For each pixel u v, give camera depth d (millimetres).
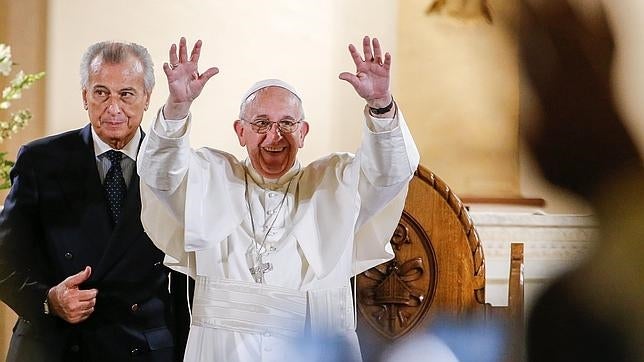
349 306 12844
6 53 14258
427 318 15586
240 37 23469
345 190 12820
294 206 13086
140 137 14852
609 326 2850
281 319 12422
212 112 23312
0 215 14492
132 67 14711
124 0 22812
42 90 22266
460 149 23344
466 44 23641
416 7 23938
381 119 12047
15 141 22156
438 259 15641
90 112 14703
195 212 12602
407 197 15703
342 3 23906
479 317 15406
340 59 23938
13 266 14125
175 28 23125
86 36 22562
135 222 14367
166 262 13117
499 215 21750
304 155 23828
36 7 22250
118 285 14242
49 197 14461
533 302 3021
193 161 13000
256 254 12727
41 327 14102
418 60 23969
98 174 14656
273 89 13188
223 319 12461
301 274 12727
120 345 14133
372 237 13281
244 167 13438
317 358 12234
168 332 14367
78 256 14352
